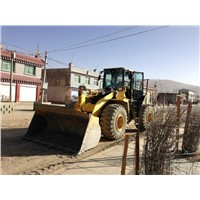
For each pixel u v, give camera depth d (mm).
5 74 23719
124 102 8062
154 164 3637
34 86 27281
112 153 5762
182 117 5234
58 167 4676
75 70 32469
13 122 10586
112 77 9148
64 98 32062
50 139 6684
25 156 5395
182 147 5188
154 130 3695
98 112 6926
